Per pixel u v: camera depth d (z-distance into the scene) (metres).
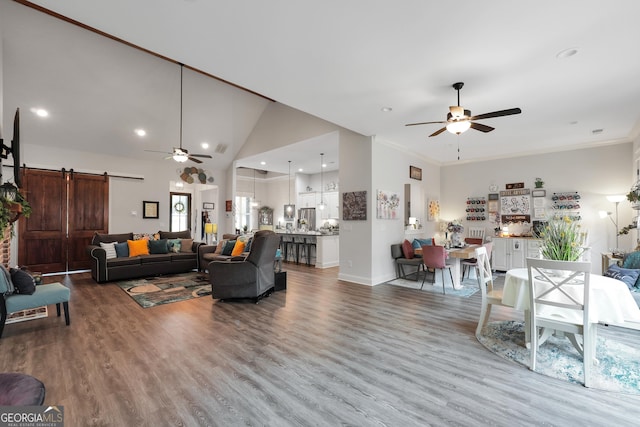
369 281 5.37
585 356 2.18
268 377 2.30
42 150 6.25
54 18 4.25
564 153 6.14
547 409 1.91
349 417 1.84
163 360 2.56
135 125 6.41
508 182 6.84
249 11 2.06
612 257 4.52
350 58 2.69
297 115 6.55
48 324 3.39
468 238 6.95
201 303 4.24
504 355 2.66
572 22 2.18
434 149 6.36
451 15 2.11
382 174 5.63
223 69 2.89
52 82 5.06
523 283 2.65
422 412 1.89
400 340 2.99
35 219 6.15
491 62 2.76
